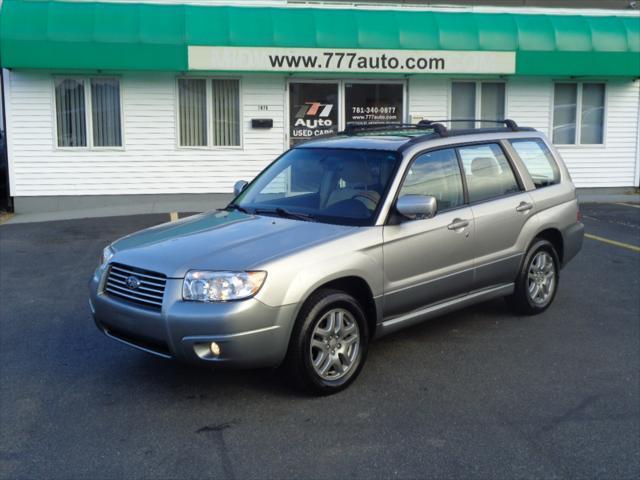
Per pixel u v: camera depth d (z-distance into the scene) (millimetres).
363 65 14172
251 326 4426
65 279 8383
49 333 6352
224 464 3965
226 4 14281
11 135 14133
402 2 15227
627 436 4285
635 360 5609
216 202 14930
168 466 3947
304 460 4004
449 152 5992
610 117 16625
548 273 6887
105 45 13195
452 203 5863
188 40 13430
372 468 3906
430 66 14469
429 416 4574
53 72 14031
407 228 5340
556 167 7113
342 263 4863
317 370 4793
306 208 5598
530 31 14906
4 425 4480
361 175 5598
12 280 8352
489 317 6785
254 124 14930
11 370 5449
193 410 4688
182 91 14656
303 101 15141
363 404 4762
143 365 5531
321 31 13969
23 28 12992
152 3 13711
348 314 4969
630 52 15359
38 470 3906
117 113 14508
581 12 15953
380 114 15508
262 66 13781
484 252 6059
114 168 14586
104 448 4164
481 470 3877
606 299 7438
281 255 4645
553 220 6781
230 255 4648
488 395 4914
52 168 14359
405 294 5363
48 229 11852
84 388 5082
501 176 6445
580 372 5352
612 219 12828
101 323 5055
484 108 16031
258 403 4789
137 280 4754
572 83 16375
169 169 14805
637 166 16906
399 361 5586
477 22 14734
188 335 4418
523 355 5723
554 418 4543
